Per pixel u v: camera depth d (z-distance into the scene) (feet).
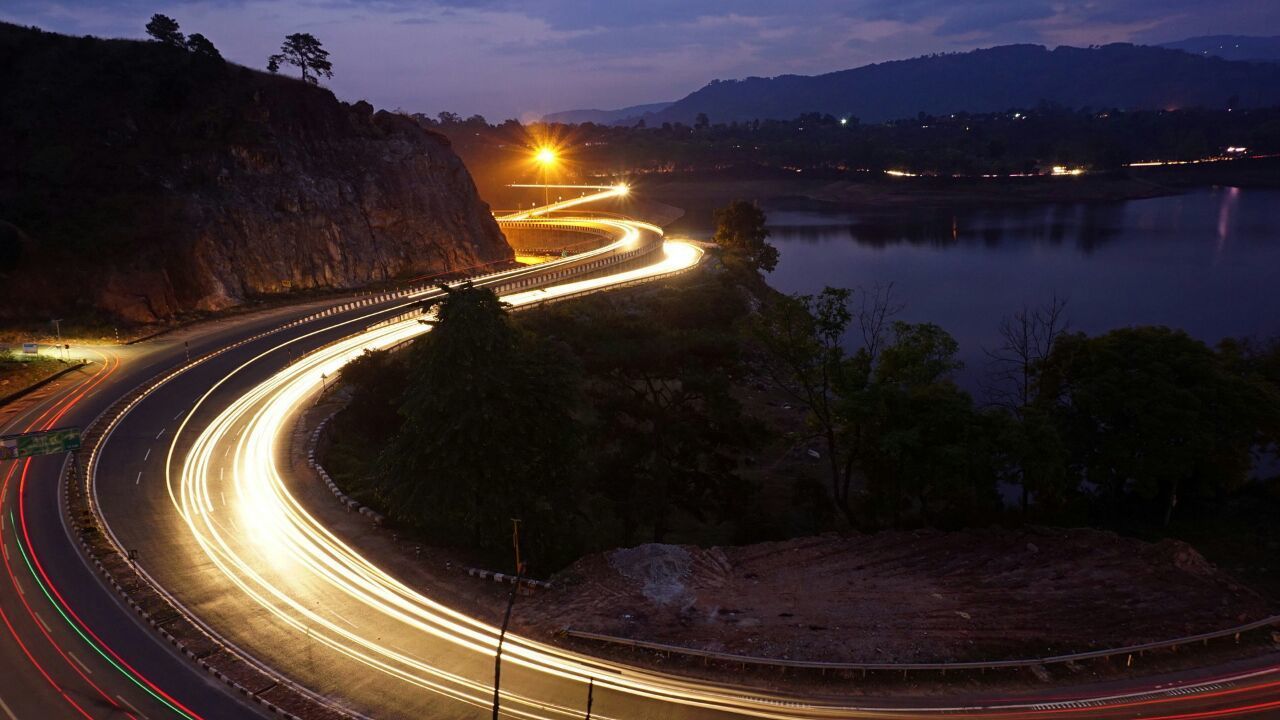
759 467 213.87
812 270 531.09
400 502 134.10
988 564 126.82
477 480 129.18
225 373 246.06
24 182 315.99
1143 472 137.80
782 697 94.58
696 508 162.09
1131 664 99.76
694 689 96.73
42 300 287.89
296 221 367.86
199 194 341.82
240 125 368.07
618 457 156.76
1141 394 139.03
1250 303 394.73
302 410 215.31
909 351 155.63
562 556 138.31
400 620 115.44
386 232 408.05
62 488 163.63
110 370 247.50
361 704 96.53
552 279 383.04
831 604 114.11
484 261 451.94
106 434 195.52
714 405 150.71
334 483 164.45
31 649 108.78
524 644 107.96
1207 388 139.54
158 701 97.76
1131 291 429.79
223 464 177.99
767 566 128.36
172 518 150.61
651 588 120.26
